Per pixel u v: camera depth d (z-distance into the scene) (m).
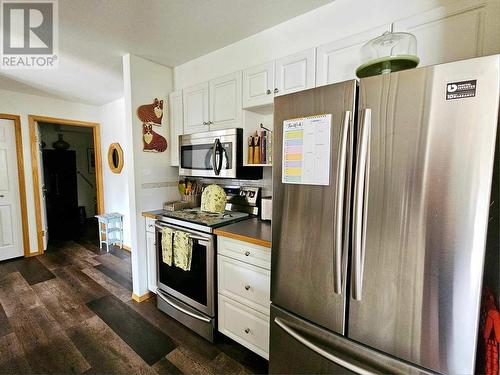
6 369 1.55
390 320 0.93
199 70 2.40
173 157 2.60
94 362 1.61
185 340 1.82
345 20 1.56
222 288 1.74
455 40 1.15
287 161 1.17
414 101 0.84
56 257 3.47
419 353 0.88
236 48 2.11
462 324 0.81
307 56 1.56
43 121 3.61
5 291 2.52
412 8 1.34
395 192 0.89
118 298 2.40
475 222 0.77
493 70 0.73
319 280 1.09
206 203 2.19
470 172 0.77
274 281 1.27
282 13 1.73
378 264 0.93
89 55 2.30
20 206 3.42
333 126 1.01
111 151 3.91
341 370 1.04
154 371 1.54
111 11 1.67
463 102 0.77
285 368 1.25
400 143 0.87
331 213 1.04
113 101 3.82
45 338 1.83
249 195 2.24
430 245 0.84
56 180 5.42
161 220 2.15
